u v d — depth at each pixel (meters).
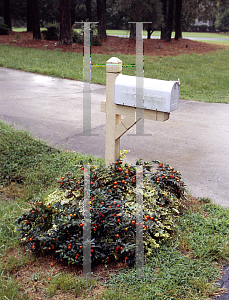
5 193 5.10
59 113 9.62
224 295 2.90
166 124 9.05
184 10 35.97
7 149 6.47
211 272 3.15
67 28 25.41
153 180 4.17
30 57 19.70
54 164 5.97
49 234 3.35
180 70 18.98
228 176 5.72
